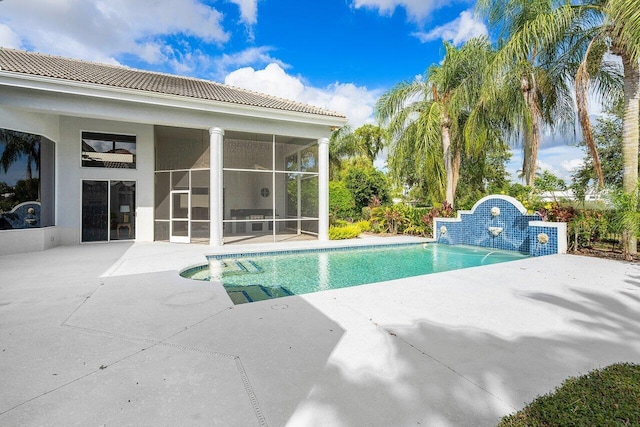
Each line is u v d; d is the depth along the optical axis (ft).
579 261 28.86
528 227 37.37
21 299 17.24
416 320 14.11
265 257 36.14
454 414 7.80
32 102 32.14
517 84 41.98
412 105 54.90
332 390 8.82
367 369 9.92
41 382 9.18
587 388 8.41
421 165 52.49
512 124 44.83
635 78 30.42
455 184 54.03
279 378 9.41
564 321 13.97
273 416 7.75
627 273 23.81
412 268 31.30
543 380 9.23
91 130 41.06
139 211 43.98
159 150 45.16
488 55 45.68
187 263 28.58
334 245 41.22
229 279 26.81
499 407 8.05
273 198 47.37
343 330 12.99
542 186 43.50
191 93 39.81
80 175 40.57
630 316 14.57
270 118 41.83
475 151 49.39
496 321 13.99
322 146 46.78
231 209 45.52
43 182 36.32
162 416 7.73
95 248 37.29
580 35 35.99
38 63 36.70
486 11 42.24
